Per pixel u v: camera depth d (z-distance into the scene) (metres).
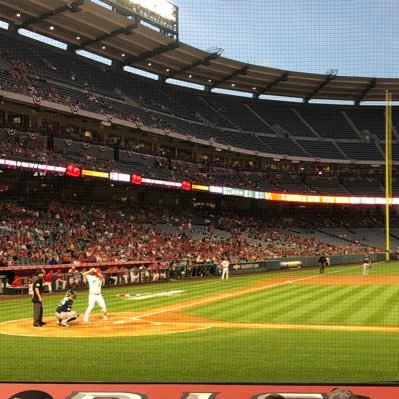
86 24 40.09
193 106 57.03
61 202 37.66
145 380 9.44
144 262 32.66
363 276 35.22
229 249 43.44
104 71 49.31
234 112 60.81
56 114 39.50
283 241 50.84
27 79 38.06
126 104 46.97
